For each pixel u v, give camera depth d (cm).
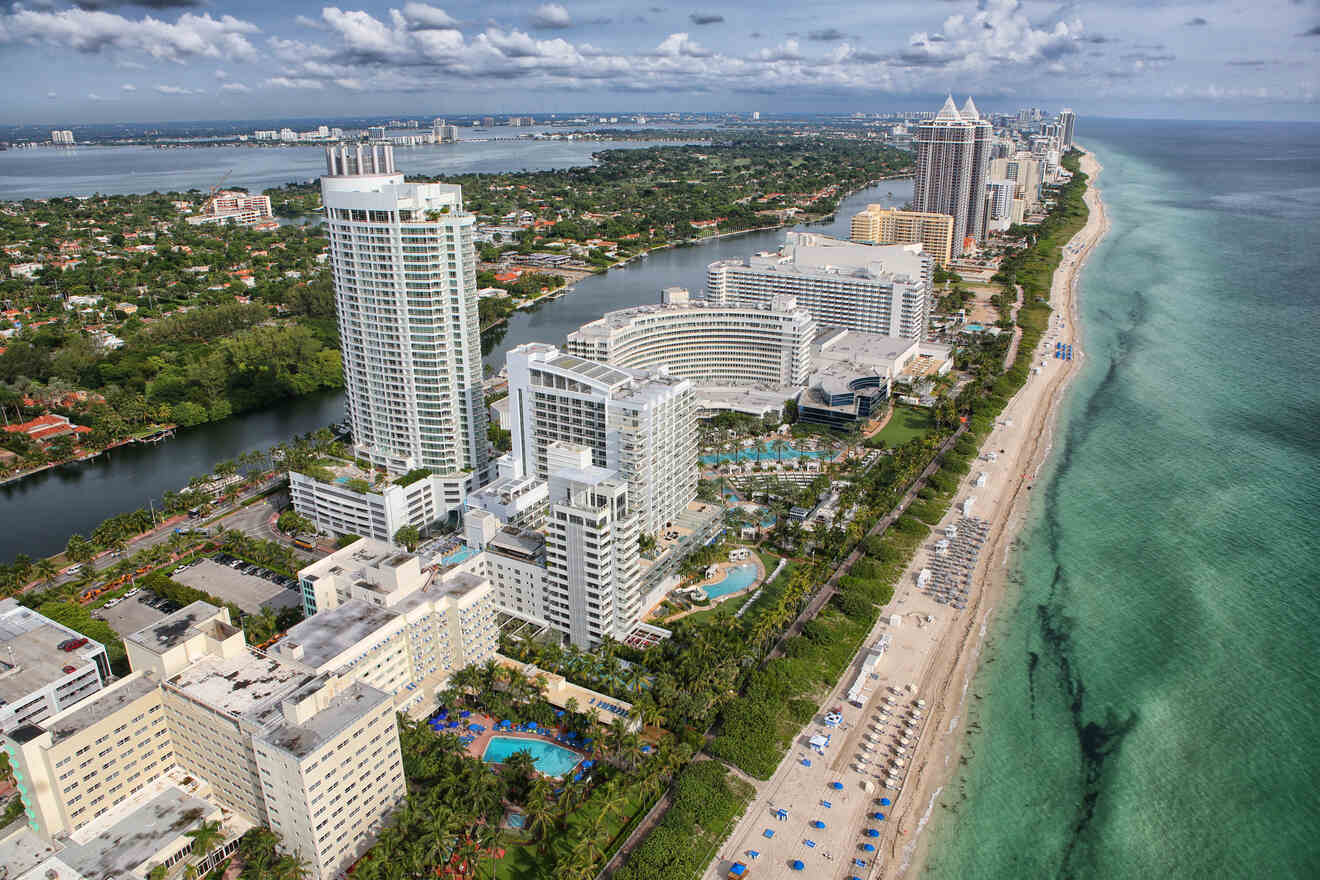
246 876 18588
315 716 19362
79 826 19650
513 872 19788
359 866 18912
